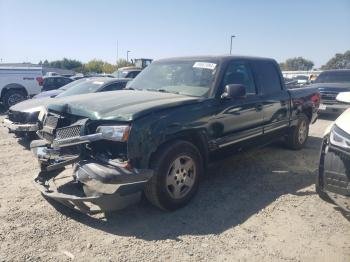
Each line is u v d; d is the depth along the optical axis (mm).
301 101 6852
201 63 5195
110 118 3799
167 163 4004
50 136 4465
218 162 5047
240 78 5301
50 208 4324
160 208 4180
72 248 3463
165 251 3428
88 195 3787
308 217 4160
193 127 4277
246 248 3492
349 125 3734
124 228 3861
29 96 16359
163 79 5352
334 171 3773
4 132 9359
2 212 4199
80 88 9688
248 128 5355
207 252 3418
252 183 5277
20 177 5512
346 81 13031
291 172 5816
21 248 3441
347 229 3885
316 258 3334
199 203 4516
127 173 3633
